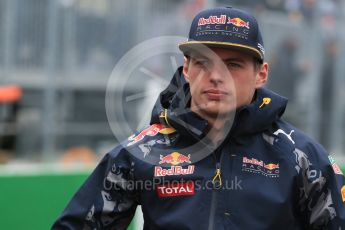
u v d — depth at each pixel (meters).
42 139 19.83
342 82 23.59
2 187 16.59
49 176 17.09
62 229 7.46
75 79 20.45
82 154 20.22
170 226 6.98
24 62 19.92
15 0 19.81
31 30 20.02
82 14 20.62
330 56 23.45
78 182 17.44
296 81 23.08
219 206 7.00
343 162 21.41
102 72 20.91
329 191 7.21
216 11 7.08
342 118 23.48
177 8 21.41
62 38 20.33
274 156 7.17
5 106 19.42
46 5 20.17
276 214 6.95
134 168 7.22
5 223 16.59
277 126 7.38
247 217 6.95
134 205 7.49
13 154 19.48
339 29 23.69
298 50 23.22
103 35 20.98
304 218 7.37
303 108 23.00
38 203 16.95
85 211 7.39
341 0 23.81
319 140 23.11
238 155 7.16
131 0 21.28
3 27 19.70
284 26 23.12
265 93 7.27
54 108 20.08
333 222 7.19
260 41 7.18
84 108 20.56
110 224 7.46
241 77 7.05
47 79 20.08
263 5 22.73
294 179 7.09
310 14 23.34
